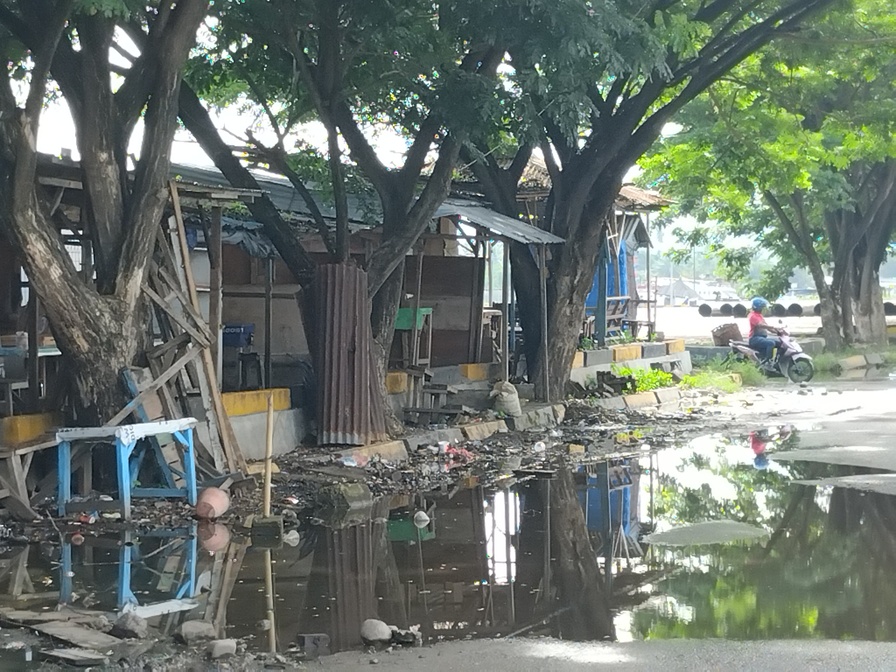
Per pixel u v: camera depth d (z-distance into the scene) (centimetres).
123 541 984
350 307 1451
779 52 1991
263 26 1430
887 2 1906
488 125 1404
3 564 895
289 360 1959
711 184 2709
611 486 1312
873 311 3441
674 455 1568
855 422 1870
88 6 973
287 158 1769
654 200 2720
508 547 982
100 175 1136
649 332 2889
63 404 1177
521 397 1992
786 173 2248
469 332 2066
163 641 688
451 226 2392
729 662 638
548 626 728
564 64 1316
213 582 845
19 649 670
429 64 1411
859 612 748
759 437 1744
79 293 1102
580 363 2283
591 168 1962
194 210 1389
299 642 691
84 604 777
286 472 1285
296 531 1023
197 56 1588
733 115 2230
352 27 1409
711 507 1163
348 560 924
